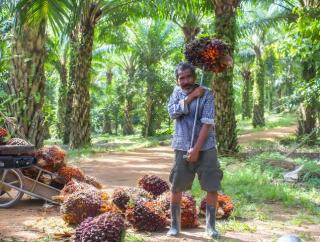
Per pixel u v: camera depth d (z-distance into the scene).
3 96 7.81
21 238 4.57
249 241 4.58
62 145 19.66
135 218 4.88
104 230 4.12
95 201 5.05
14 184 6.05
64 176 6.28
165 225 4.99
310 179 8.30
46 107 8.86
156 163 12.01
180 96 4.66
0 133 6.09
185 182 4.67
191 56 4.62
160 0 14.87
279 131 24.19
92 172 10.03
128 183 8.40
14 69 7.87
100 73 37.81
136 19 19.73
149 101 26.73
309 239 4.72
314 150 14.33
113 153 15.02
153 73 26.45
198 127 4.56
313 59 10.34
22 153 5.84
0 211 5.80
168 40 27.92
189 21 19.50
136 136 28.31
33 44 7.86
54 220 5.30
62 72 24.83
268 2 16.98
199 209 5.75
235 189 7.28
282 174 8.98
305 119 16.61
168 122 28.08
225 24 12.05
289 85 27.59
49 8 6.92
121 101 29.92
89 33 16.72
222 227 5.04
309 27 9.46
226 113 12.50
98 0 16.36
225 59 4.59
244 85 38.28
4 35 8.84
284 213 5.96
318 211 5.99
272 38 25.69
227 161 11.31
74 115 16.94
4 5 7.38
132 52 27.48
